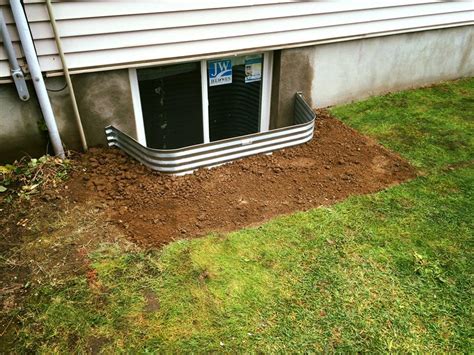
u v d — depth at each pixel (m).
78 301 2.50
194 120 4.64
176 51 3.91
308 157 4.09
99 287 2.59
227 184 3.61
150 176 3.66
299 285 2.66
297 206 3.38
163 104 4.34
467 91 5.84
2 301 2.49
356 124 4.85
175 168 3.62
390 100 5.50
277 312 2.49
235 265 2.79
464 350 2.31
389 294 2.63
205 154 3.69
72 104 3.71
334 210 3.35
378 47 5.18
